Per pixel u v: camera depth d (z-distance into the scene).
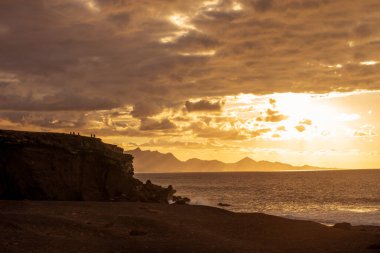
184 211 44.69
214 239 31.05
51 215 36.66
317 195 110.75
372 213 63.22
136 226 34.16
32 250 24.56
